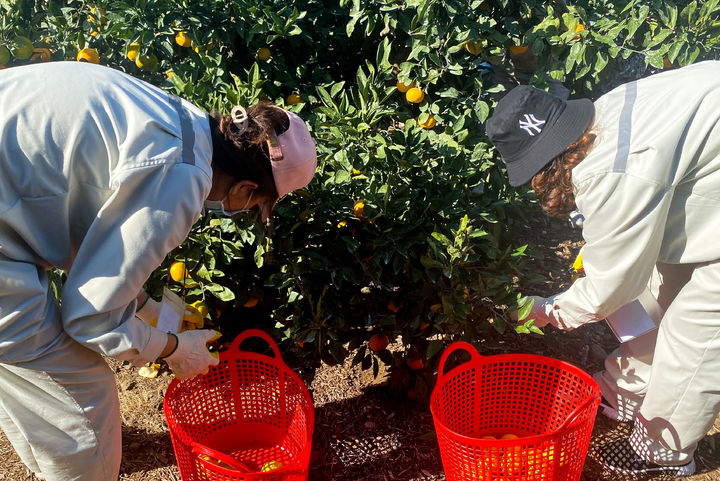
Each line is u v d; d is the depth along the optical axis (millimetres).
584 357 3207
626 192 1926
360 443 2785
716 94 1916
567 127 1947
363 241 2586
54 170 1653
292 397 2562
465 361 2762
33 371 1843
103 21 3117
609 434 2789
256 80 2607
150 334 1878
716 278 2113
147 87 1827
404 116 3006
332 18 3400
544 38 2979
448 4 2783
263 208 1937
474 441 2090
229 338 2891
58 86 1691
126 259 1663
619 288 2102
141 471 2666
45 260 1772
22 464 2666
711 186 2004
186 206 1671
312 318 2611
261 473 2102
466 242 2369
